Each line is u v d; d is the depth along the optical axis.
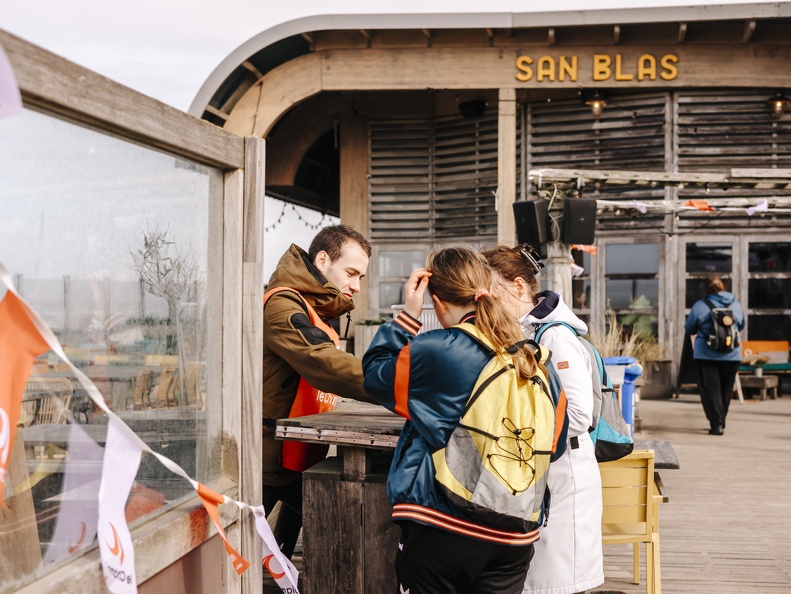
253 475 2.30
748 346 11.73
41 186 1.58
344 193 13.14
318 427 2.80
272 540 2.31
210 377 2.25
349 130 13.13
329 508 2.80
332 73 11.52
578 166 12.10
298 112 13.17
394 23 11.03
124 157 1.83
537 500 2.08
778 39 11.20
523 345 2.17
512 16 10.91
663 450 4.02
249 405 2.30
